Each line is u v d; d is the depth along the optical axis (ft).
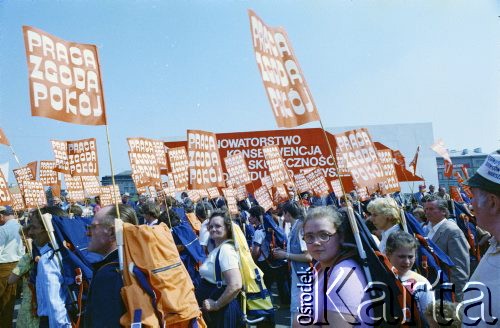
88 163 30.04
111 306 8.02
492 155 5.68
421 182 59.06
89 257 14.16
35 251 14.15
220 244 13.35
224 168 62.39
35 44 9.15
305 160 62.59
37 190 28.86
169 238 8.96
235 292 12.40
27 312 14.52
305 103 9.36
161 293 8.16
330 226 6.63
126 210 9.43
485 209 5.63
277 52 9.70
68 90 9.52
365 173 18.58
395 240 10.28
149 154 28.40
